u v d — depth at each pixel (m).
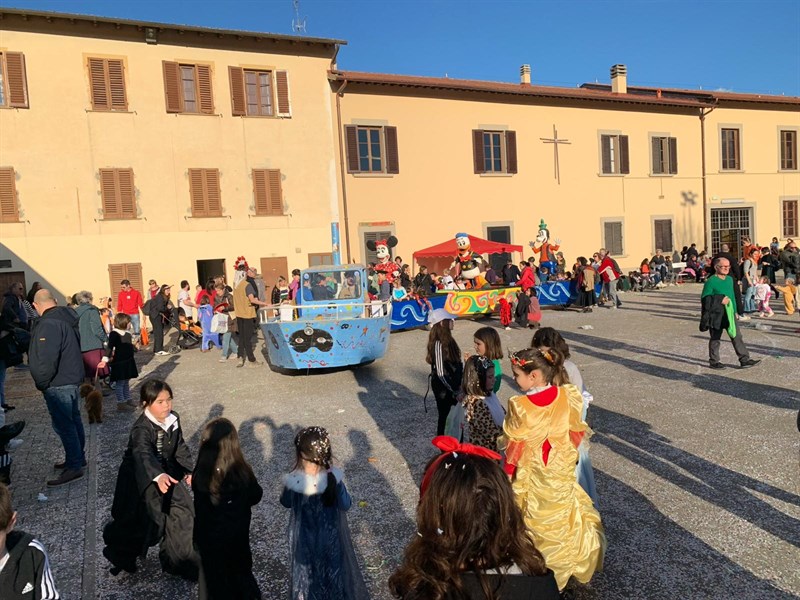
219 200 19.78
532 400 3.22
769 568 3.83
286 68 20.59
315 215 21.06
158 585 4.12
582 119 25.75
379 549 4.38
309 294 12.18
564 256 25.45
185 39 19.31
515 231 24.47
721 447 5.97
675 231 27.80
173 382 11.05
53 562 4.53
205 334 14.67
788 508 4.61
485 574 1.77
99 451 7.19
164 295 14.61
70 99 18.02
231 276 19.97
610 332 13.91
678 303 19.03
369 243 19.05
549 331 4.35
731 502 4.77
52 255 17.91
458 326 16.66
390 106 22.25
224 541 3.34
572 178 25.59
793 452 5.72
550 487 3.10
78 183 18.16
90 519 5.27
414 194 22.69
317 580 3.17
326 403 8.81
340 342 10.55
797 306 15.14
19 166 17.53
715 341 9.43
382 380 10.22
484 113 23.84
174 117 19.23
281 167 20.59
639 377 9.27
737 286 9.49
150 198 18.97
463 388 4.82
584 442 4.08
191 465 4.24
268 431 7.55
